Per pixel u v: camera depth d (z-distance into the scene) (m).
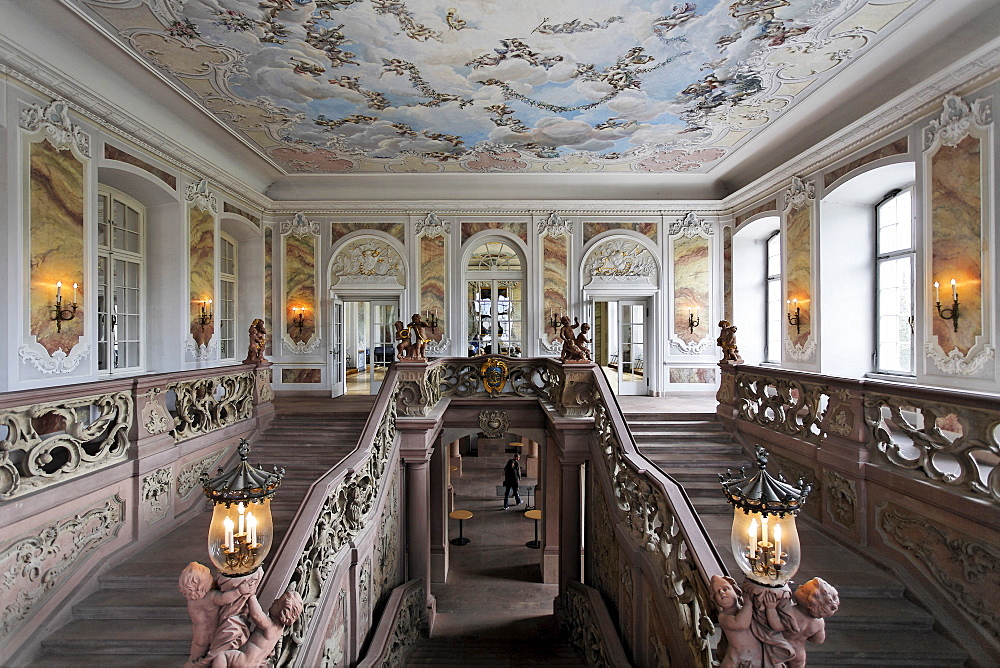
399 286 11.77
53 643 4.23
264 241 11.59
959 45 5.83
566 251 11.85
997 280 5.42
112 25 5.54
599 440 6.70
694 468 7.20
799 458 6.29
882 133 7.08
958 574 4.16
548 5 5.30
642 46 6.06
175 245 8.38
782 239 9.55
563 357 7.54
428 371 7.61
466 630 7.69
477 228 11.88
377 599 5.86
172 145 7.85
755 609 2.61
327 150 9.64
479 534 11.99
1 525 3.98
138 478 5.38
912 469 4.67
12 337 5.28
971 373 5.70
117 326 7.79
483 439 19.41
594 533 6.80
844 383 5.43
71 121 6.07
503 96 7.34
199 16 5.39
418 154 9.89
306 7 5.28
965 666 3.92
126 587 4.80
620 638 5.44
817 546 5.39
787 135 8.92
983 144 5.56
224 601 2.57
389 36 5.82
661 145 9.43
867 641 4.11
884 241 8.22
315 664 3.79
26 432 4.24
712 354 11.78
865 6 5.33
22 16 5.20
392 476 6.66
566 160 10.28
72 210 6.07
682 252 11.81
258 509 2.67
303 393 11.69
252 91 7.14
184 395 6.25
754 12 5.42
